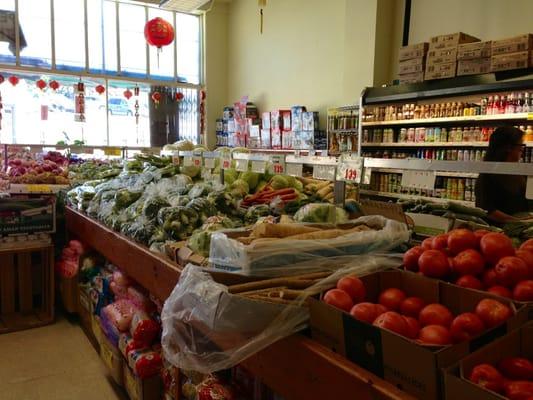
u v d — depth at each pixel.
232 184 2.42
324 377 0.90
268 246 1.21
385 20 5.34
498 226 1.62
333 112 5.67
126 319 2.21
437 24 4.91
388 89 4.62
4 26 6.86
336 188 1.79
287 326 1.02
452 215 1.60
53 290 3.31
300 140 6.45
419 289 1.01
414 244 1.48
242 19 8.16
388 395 0.74
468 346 0.74
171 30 6.10
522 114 3.65
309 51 6.66
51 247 3.29
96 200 2.91
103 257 3.09
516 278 0.93
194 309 1.14
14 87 7.09
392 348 0.77
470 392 0.63
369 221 1.56
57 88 6.74
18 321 3.28
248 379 1.55
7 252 3.12
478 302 0.90
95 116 7.86
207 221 1.86
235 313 1.04
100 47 7.69
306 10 6.66
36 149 6.38
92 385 2.45
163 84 8.23
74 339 3.04
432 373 0.70
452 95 4.18
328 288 1.08
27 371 2.59
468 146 4.25
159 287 1.73
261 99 7.81
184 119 8.56
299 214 1.72
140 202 2.45
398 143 4.75
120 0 7.70
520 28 4.17
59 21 7.30
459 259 1.01
